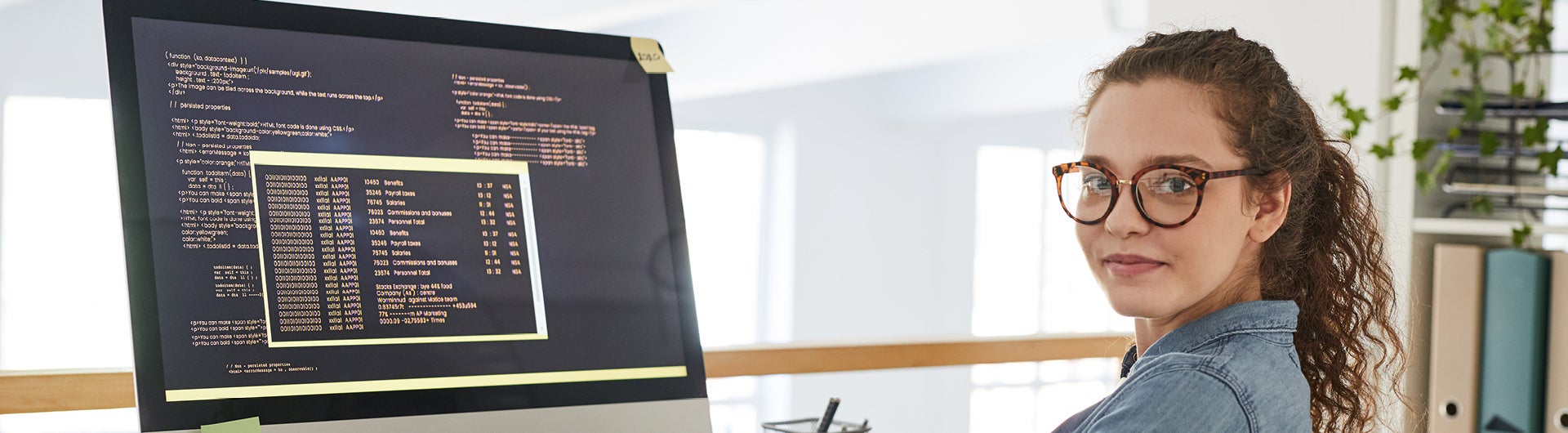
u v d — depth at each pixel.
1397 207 1.78
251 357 0.88
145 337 0.85
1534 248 1.74
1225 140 0.84
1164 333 0.93
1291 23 2.02
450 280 0.96
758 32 5.36
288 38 0.95
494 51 1.03
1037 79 6.05
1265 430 0.79
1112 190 0.86
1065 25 4.05
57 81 4.82
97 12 4.93
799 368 1.52
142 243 0.86
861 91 7.28
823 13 5.07
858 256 7.29
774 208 7.14
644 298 1.05
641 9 3.97
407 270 0.95
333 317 0.92
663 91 1.11
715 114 6.85
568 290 1.01
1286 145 0.87
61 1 4.84
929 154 7.50
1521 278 1.57
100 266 4.97
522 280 0.99
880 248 7.35
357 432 0.91
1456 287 1.62
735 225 7.07
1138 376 0.83
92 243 4.95
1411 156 1.77
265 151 0.92
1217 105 0.85
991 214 7.58
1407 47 1.79
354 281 0.93
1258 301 0.87
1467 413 1.61
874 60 4.85
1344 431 1.03
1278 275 0.93
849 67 4.96
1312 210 0.98
